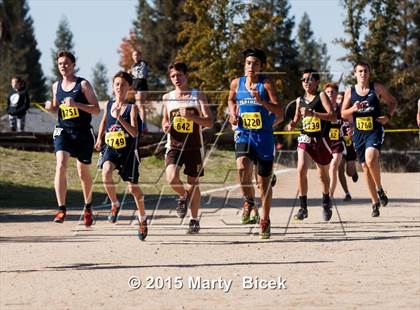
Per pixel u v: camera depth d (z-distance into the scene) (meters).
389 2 111.75
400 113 121.06
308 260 21.03
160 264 20.67
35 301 16.23
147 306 15.66
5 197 43.28
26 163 53.88
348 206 37.47
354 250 22.80
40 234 28.23
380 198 31.06
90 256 22.25
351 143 40.62
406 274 18.67
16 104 61.56
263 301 15.93
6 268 20.33
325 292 16.69
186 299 16.28
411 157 94.19
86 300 16.30
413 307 15.12
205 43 112.88
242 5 113.81
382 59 113.12
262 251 22.88
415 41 152.62
